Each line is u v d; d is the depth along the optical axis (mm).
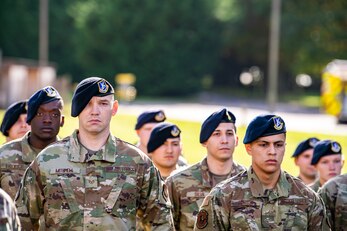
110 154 10109
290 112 76000
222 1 107250
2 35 116562
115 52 107750
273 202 10422
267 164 10258
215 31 108500
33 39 116562
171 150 14383
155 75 108438
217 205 10500
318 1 97438
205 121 12977
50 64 116875
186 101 96250
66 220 9930
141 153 10297
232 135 12938
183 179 12969
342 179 12219
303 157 16125
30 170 10156
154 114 16906
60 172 10000
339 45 94250
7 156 12812
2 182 12797
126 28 106812
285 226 10367
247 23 109938
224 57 119938
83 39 108375
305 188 10609
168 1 104812
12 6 116938
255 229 10320
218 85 126875
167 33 106938
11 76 67125
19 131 14492
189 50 108062
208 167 13078
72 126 38688
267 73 118438
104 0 108562
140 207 10359
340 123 60875
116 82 109375
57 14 117188
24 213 10164
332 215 12242
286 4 98562
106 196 9977
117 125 43312
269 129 10227
